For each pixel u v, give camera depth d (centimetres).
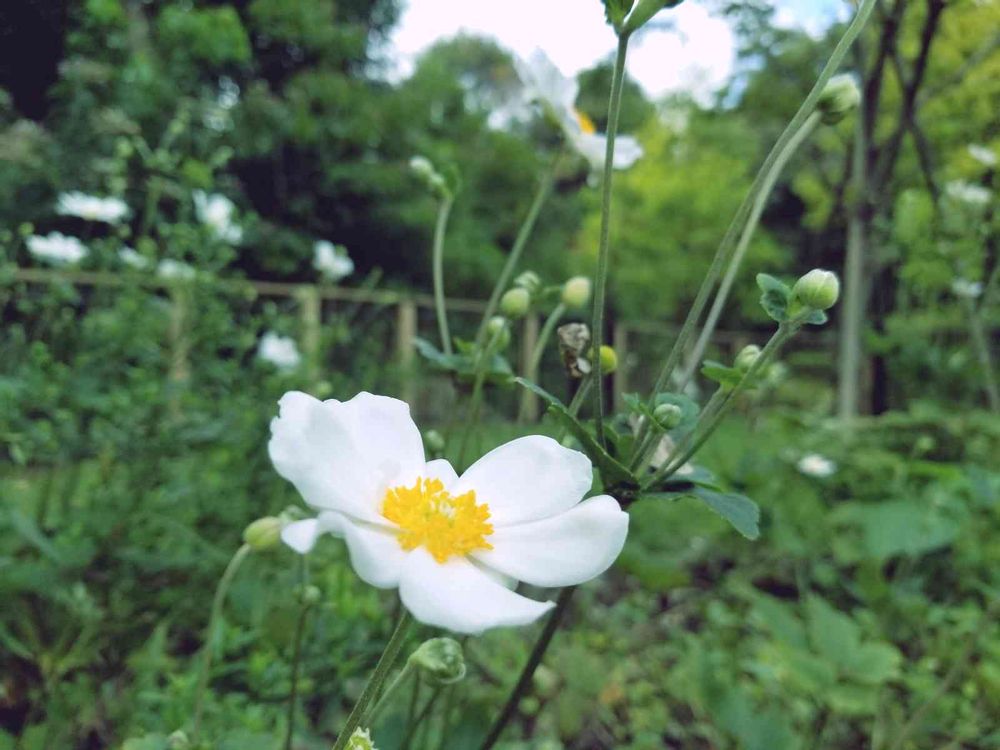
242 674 35
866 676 39
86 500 49
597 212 261
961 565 61
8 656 38
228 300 74
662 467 20
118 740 33
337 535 13
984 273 87
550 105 32
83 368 56
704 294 19
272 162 201
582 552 15
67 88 116
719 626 59
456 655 15
